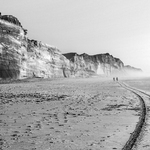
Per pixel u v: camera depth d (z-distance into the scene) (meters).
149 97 21.27
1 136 8.09
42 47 97.06
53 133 8.48
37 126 9.65
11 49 63.12
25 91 29.84
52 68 99.94
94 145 7.02
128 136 8.02
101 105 16.39
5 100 19.31
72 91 30.33
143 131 8.65
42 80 70.62
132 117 11.58
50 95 24.38
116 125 9.81
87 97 22.23
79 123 10.27
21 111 13.70
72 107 15.45
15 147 6.84
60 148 6.74
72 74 122.19
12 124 10.04
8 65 61.09
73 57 161.12
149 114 12.21
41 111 13.72
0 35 61.28
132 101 18.52
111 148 6.74
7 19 67.69
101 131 8.78
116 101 18.73
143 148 6.73
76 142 7.34
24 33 75.25
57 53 111.25
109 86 43.03
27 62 77.31
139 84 49.97
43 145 7.03
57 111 13.71
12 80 59.22
